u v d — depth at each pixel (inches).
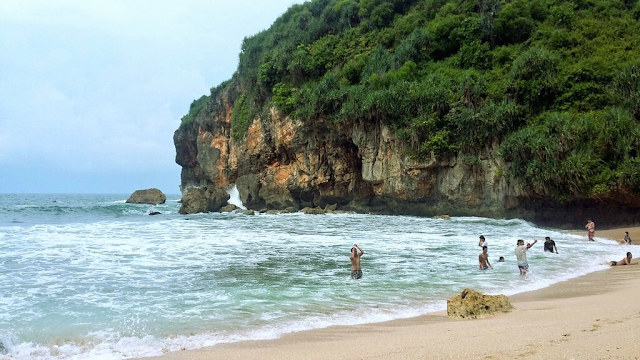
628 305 337.4
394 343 271.7
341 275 538.9
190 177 3208.7
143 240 854.5
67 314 369.4
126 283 489.4
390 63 1683.1
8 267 572.4
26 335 315.9
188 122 3046.3
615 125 1032.2
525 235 939.3
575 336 248.1
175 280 507.2
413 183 1443.2
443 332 293.6
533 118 1241.4
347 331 321.1
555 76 1244.5
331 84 1724.9
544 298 414.0
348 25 2070.6
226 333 319.9
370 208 1684.3
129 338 307.6
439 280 504.7
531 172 1125.7
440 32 1640.0
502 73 1414.9
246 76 2260.1
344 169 1707.7
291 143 1840.6
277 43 2215.8
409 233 989.2
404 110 1444.4
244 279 513.7
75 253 686.5
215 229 1096.2
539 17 1557.6
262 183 1994.3
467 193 1353.3
